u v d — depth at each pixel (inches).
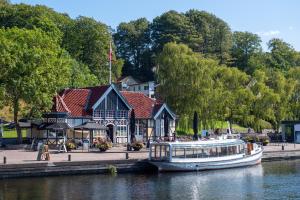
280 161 2765.7
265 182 1955.0
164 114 3344.0
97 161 2037.4
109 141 2881.4
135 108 3272.6
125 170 2102.6
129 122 3179.1
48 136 2701.8
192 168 2206.0
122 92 3329.2
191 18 6702.8
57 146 2571.4
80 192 1662.2
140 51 6815.9
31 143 2716.5
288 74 4598.9
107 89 3078.2
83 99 3083.2
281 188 1818.4
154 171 2160.4
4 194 1604.3
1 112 3678.6
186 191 1739.7
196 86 3380.9
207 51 6604.3
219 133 3592.5
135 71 6727.4
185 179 2003.0
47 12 4815.5
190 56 3430.1
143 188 1775.3
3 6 4746.6
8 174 1862.7
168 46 3511.3
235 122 4005.9
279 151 2829.7
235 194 1702.8
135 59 6860.2
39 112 2711.6
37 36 2847.0
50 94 2751.0
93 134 3002.0
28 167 1897.1
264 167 2453.2
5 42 2637.8
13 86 2635.3
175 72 3420.3
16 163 1891.0
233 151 2383.1
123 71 6707.7
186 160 2188.7
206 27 6658.5
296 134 3843.5
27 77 2640.3
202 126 3484.3
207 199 1617.9
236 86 3806.6
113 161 2074.3
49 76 2711.6
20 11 4633.4
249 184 1905.8
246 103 3786.9
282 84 4153.5
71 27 4872.0
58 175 1957.4
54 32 3890.3
